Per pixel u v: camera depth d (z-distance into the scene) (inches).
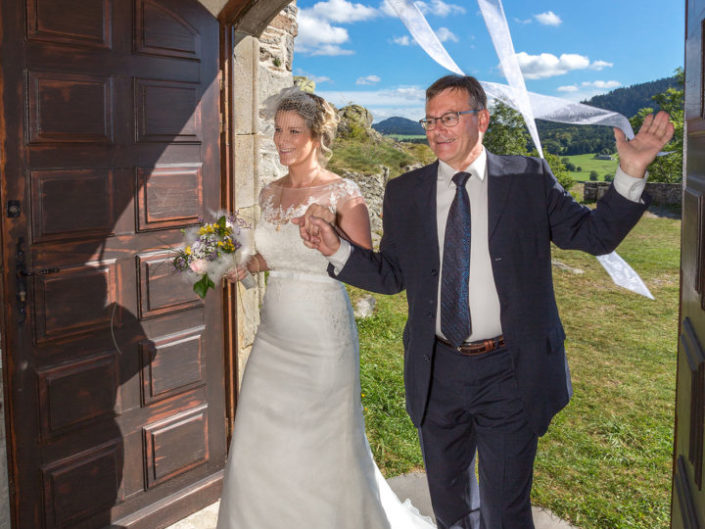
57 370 89.4
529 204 69.9
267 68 141.1
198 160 106.9
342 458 87.7
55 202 86.4
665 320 289.6
